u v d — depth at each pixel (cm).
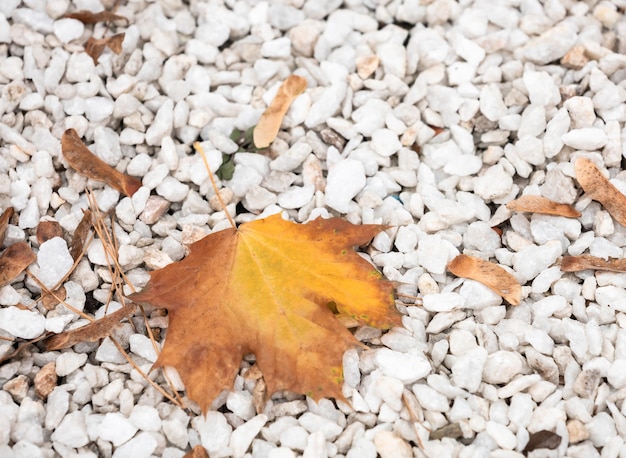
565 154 76
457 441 68
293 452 68
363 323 69
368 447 68
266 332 69
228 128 78
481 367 69
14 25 78
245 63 80
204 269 70
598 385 69
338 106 77
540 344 70
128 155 76
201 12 81
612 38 79
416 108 78
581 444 68
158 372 70
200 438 68
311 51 80
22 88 77
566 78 78
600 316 71
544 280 72
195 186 76
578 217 74
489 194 74
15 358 70
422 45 79
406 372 69
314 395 68
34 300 71
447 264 72
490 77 78
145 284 72
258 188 75
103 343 70
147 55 79
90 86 77
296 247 70
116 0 81
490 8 80
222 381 68
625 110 76
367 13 82
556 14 80
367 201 74
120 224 74
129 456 68
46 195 74
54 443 68
